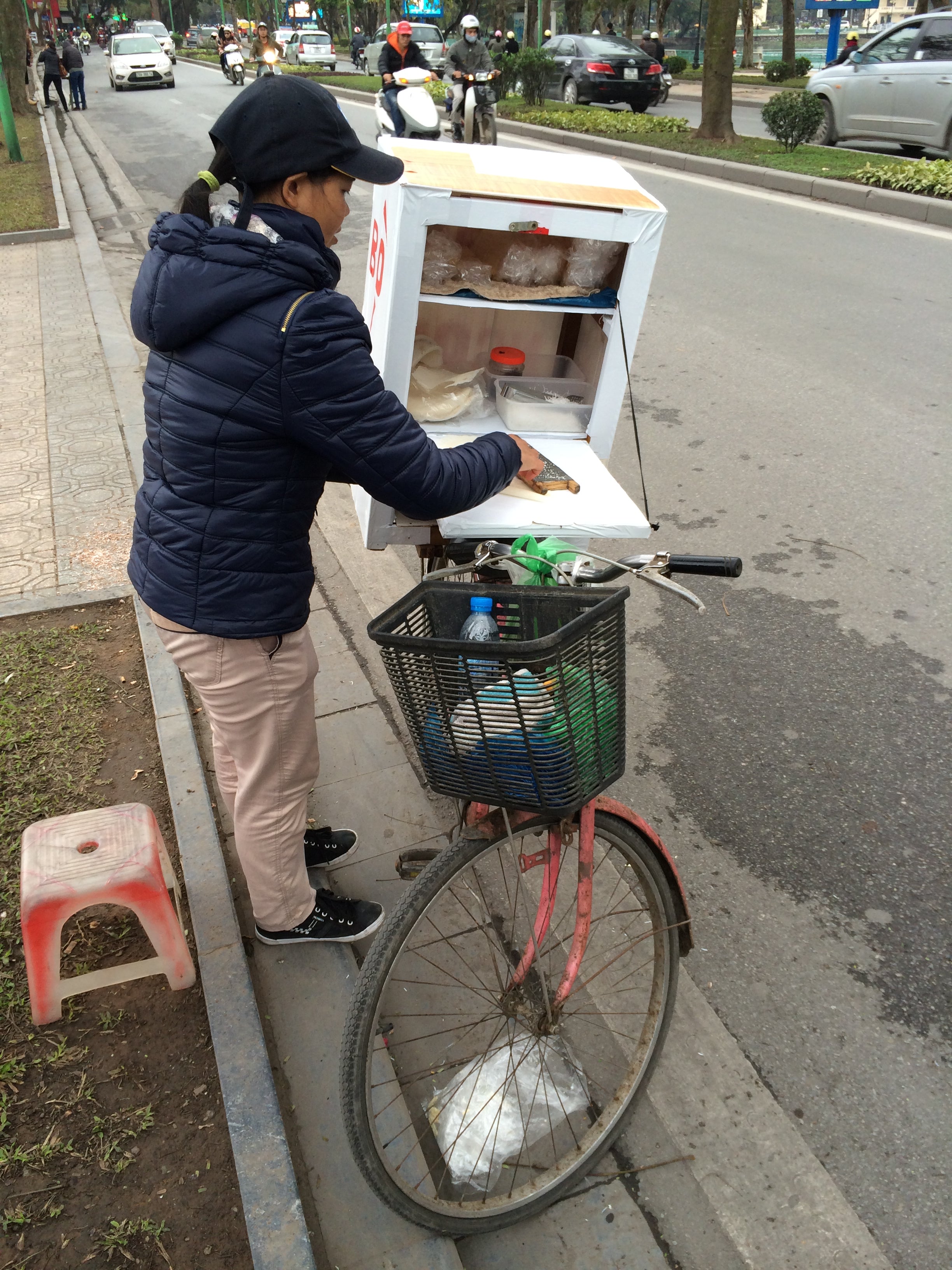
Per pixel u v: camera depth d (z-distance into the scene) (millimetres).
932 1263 1923
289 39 41531
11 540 4480
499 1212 1918
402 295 2326
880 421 5562
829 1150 2121
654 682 3596
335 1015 2336
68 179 13430
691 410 5785
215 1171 2012
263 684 2010
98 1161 2031
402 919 1755
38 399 6160
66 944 2512
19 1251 1883
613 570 1901
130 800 2961
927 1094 2230
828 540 4438
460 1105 2203
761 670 3643
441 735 1665
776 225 9953
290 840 2285
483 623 1799
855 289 7852
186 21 81625
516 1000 2023
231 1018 2254
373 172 1770
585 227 2322
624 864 2736
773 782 3125
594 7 39406
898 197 10219
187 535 1830
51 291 8500
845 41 27922
